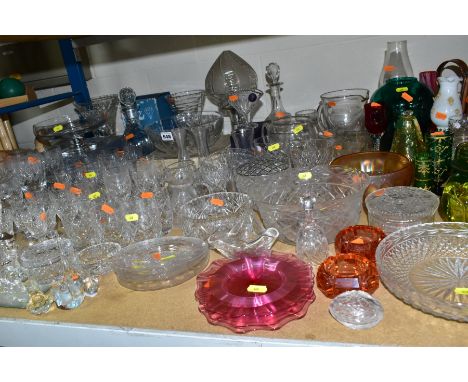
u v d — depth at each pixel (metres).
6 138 1.59
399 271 0.76
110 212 1.02
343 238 0.83
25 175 1.26
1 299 0.84
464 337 0.60
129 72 1.63
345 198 0.86
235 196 1.06
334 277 0.72
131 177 1.19
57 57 1.66
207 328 0.69
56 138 1.38
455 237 0.81
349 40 1.37
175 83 1.60
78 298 0.81
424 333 0.62
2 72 1.73
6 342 0.82
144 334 0.71
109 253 0.98
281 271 0.79
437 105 1.09
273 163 1.08
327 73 1.44
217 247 0.90
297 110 1.51
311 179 1.02
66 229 1.08
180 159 1.25
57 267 0.88
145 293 0.82
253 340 0.65
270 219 0.92
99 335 0.74
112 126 1.65
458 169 0.87
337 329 0.65
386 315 0.66
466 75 1.17
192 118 1.35
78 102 1.61
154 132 1.31
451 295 0.70
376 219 0.88
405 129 1.03
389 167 1.02
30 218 1.07
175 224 1.11
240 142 1.24
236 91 1.31
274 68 1.33
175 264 0.84
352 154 1.05
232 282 0.78
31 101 1.43
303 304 0.69
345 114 1.27
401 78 1.15
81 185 1.16
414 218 0.85
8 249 1.04
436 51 1.31
